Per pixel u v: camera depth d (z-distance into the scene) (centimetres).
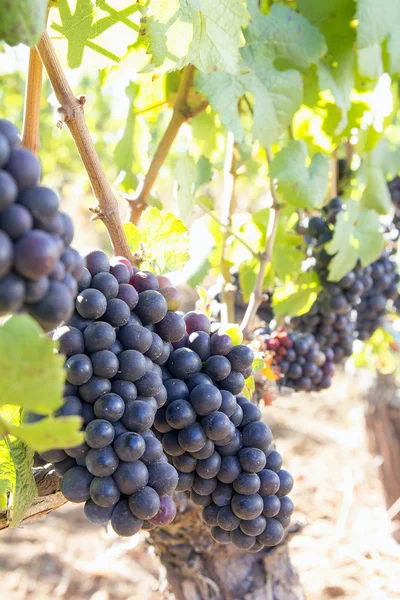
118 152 76
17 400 26
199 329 40
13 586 99
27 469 37
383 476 116
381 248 71
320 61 63
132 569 103
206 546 64
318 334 72
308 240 73
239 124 56
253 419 39
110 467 33
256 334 68
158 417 37
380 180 79
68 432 27
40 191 26
